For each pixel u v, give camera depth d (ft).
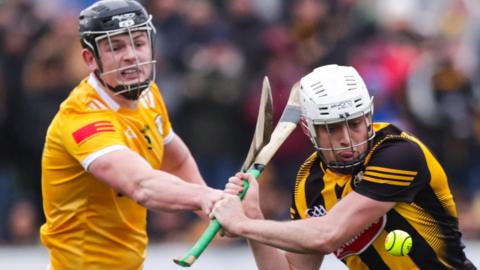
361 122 44.39
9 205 92.38
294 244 44.60
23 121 90.48
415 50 94.12
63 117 48.52
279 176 92.02
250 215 46.78
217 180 91.86
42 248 85.15
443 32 97.86
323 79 44.80
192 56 92.17
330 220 44.34
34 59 90.58
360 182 44.75
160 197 45.37
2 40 91.30
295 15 94.84
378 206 44.24
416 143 45.01
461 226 93.04
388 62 92.73
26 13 92.99
